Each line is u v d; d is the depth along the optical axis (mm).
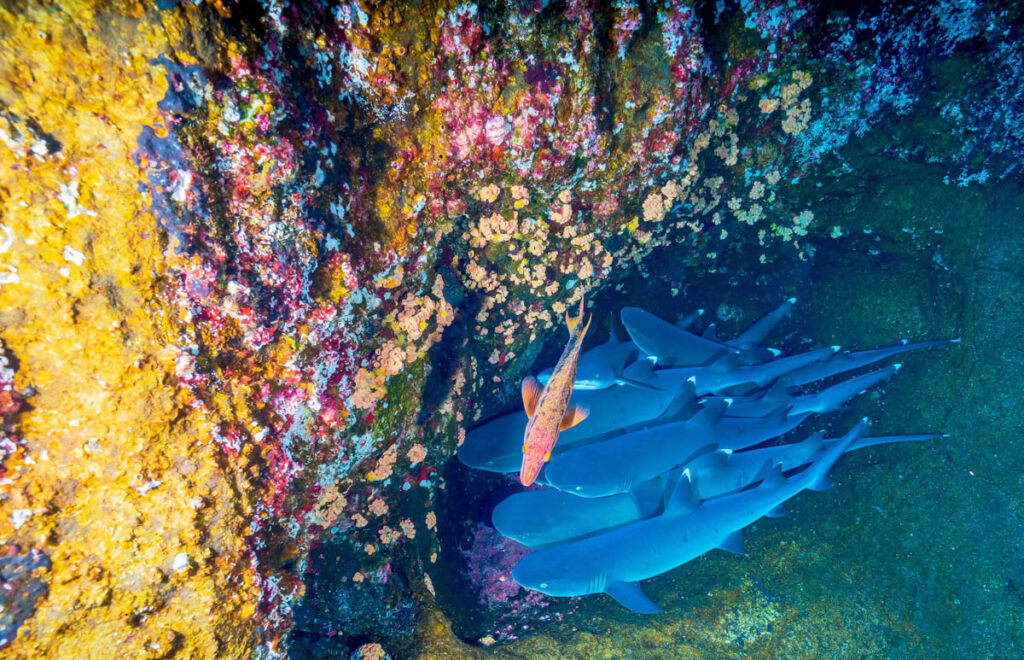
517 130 2842
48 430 1836
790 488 4273
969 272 4281
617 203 3383
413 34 2490
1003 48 3492
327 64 2328
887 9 3396
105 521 1906
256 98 1968
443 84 2656
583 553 4129
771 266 4930
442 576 3877
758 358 4840
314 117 2242
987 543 4145
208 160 1915
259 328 2172
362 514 3121
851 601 4105
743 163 3877
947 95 3734
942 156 3963
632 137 3137
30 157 1696
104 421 1871
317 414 2537
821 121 3750
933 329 4496
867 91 3654
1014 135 3805
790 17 3266
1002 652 3869
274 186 2068
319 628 3008
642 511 4441
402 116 2639
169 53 1780
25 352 1783
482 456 4418
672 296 5223
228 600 2104
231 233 2035
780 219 4449
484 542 4738
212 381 2076
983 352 4312
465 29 2547
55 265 1763
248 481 2207
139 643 1953
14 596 1808
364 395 2785
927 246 4375
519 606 4301
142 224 1838
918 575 4180
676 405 4691
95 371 1847
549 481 4410
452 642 3338
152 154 1809
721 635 3955
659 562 4125
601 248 3729
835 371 4594
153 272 1886
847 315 4859
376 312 2781
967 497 4277
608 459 4410
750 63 3367
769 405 4871
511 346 4125
